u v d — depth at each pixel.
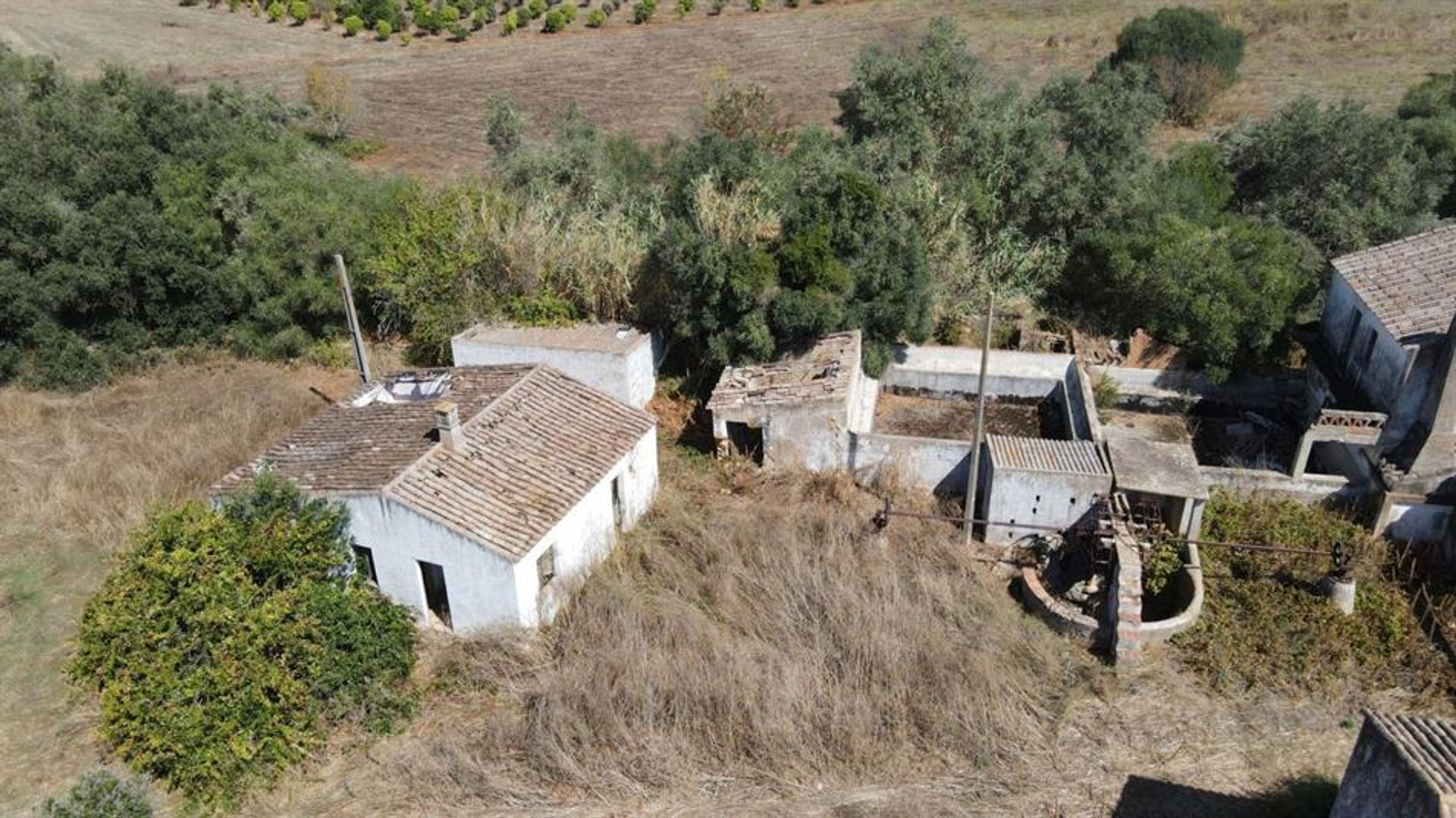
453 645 17.89
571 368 24.67
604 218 28.80
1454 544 18.59
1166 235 25.48
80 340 28.86
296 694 15.93
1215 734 15.80
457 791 15.27
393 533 17.70
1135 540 18.17
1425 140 31.02
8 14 67.56
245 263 29.50
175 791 15.58
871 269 24.06
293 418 25.23
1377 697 16.30
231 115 38.16
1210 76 42.41
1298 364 24.94
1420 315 19.64
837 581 18.12
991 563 19.69
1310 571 18.41
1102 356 25.86
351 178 31.72
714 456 23.17
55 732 16.88
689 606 17.83
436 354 28.75
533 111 48.62
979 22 62.03
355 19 64.69
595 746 15.69
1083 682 16.80
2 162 30.19
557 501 18.34
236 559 16.70
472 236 28.05
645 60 58.47
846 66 54.84
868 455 21.66
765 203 26.66
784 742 15.50
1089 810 14.59
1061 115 31.31
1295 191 29.34
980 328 27.22
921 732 15.77
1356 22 55.72
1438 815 10.67
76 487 22.75
